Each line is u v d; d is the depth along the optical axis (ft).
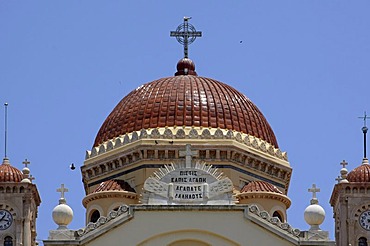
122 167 520.01
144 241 454.40
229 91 539.70
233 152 515.50
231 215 456.45
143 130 518.78
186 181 459.32
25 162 544.21
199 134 517.55
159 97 531.50
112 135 531.50
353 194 543.80
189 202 456.86
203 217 456.04
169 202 457.27
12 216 533.96
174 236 455.22
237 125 526.98
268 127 540.52
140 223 455.22
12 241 532.32
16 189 536.01
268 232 455.22
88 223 499.10
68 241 454.40
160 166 513.86
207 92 533.55
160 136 517.14
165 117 524.52
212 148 514.68
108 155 523.29
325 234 455.63
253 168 521.65
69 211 460.55
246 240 454.81
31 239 539.70
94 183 527.81
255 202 512.22
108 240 454.40
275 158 528.63
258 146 525.34
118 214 456.45
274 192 515.50
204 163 490.08
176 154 514.27
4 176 536.42
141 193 499.51
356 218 541.75
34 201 544.62
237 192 513.86
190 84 536.42
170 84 537.24
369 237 540.93
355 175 547.90
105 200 513.86
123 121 530.68
